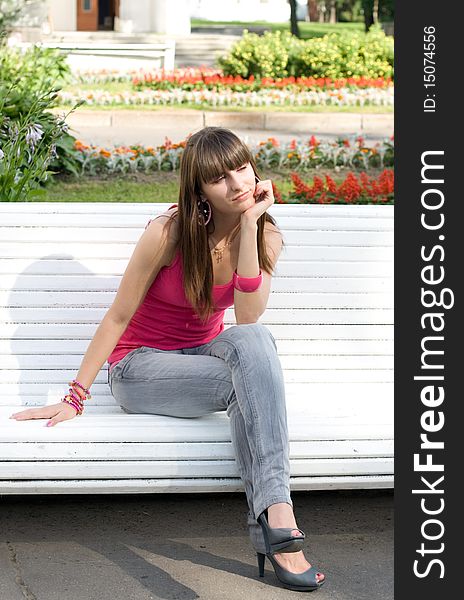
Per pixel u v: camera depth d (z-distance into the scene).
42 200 6.98
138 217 3.92
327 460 3.03
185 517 3.67
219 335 3.16
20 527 3.53
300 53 15.27
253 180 3.15
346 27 23.33
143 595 2.98
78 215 3.90
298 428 3.07
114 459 2.96
